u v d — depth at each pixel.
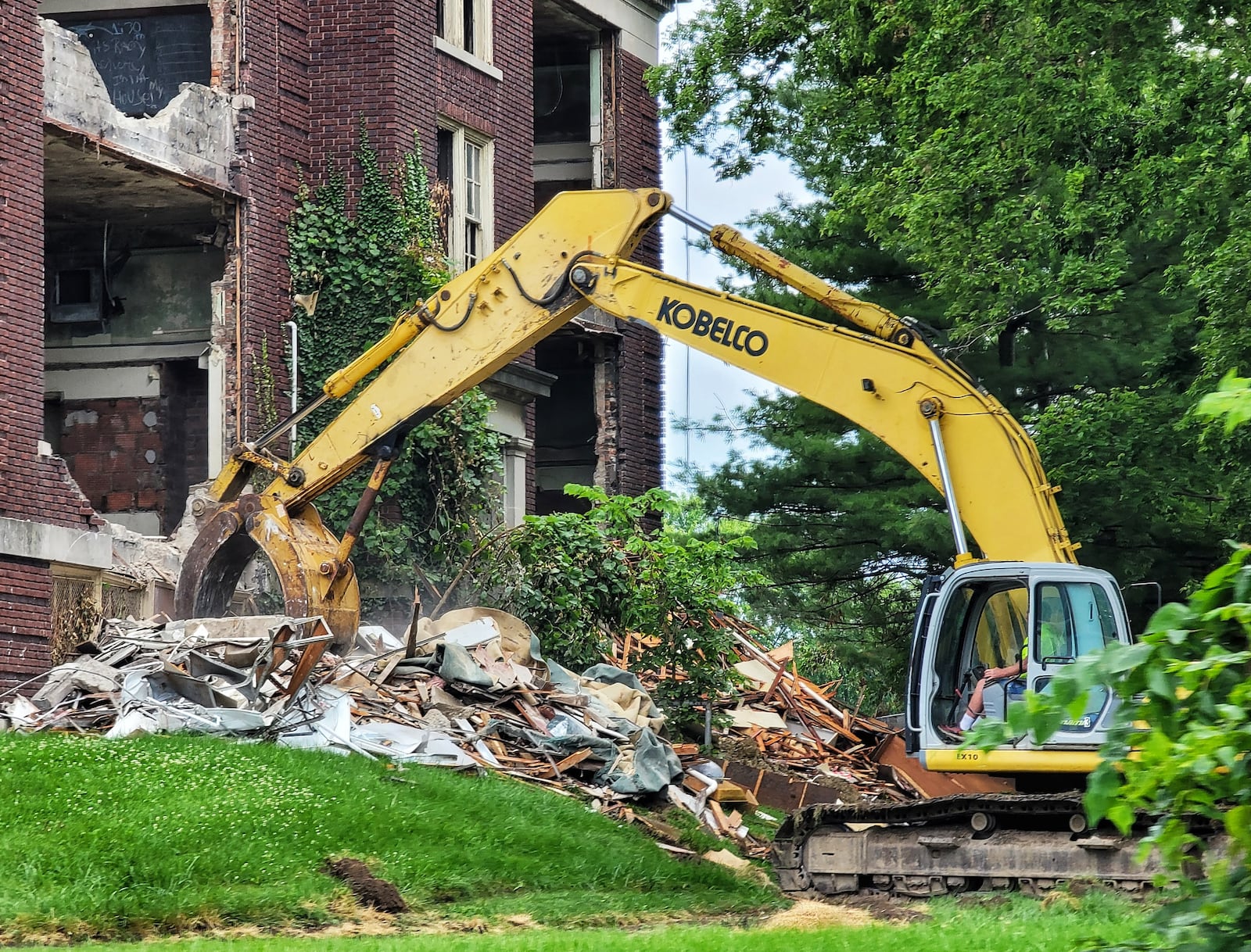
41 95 21.39
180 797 14.23
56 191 25.34
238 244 25.88
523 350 18.20
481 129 30.14
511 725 19.62
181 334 27.61
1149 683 5.71
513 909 13.57
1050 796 14.76
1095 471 25.69
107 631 19.62
